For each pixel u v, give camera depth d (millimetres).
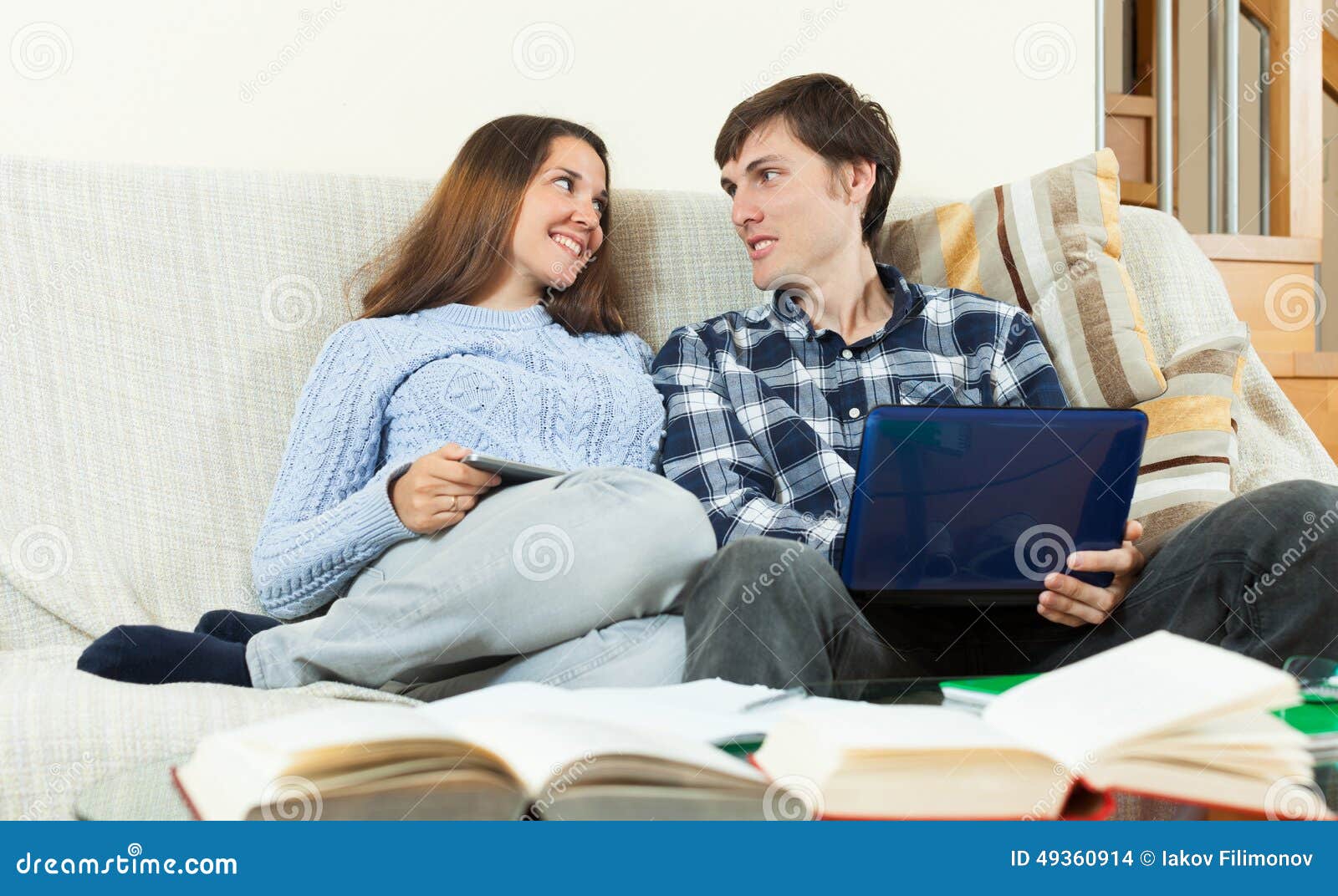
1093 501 971
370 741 517
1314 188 2330
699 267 1625
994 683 703
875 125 1509
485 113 1741
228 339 1379
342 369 1314
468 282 1438
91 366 1318
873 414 933
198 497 1322
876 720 542
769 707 616
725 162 1536
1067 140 2041
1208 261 1619
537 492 1027
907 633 1048
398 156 1703
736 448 1344
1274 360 2084
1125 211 1637
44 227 1337
